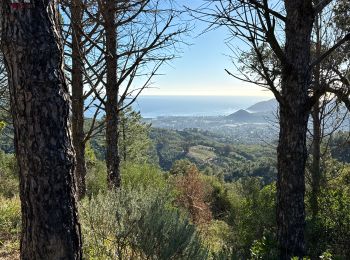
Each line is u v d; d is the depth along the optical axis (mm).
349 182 9898
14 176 15148
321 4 4988
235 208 13438
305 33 5039
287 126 5164
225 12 4145
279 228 5262
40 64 2361
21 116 2373
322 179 9508
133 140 35125
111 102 6031
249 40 4371
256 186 11062
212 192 25219
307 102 5070
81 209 4062
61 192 2438
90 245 3836
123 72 5629
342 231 6695
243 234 8438
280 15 4777
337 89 4992
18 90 2355
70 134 2533
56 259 2428
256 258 5301
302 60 5039
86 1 5457
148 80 5781
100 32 5664
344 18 8352
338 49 8062
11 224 5492
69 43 5246
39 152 2373
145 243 3637
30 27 2338
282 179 5234
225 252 4262
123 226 3682
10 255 4383
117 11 5707
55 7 2494
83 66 5098
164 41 5340
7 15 2328
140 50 5375
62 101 2449
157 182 13180
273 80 4867
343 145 9266
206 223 14000
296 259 4168
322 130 9367
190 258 3678
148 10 5387
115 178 6383
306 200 8336
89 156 17094
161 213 3781
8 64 2387
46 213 2395
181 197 15641
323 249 6285
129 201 3861
